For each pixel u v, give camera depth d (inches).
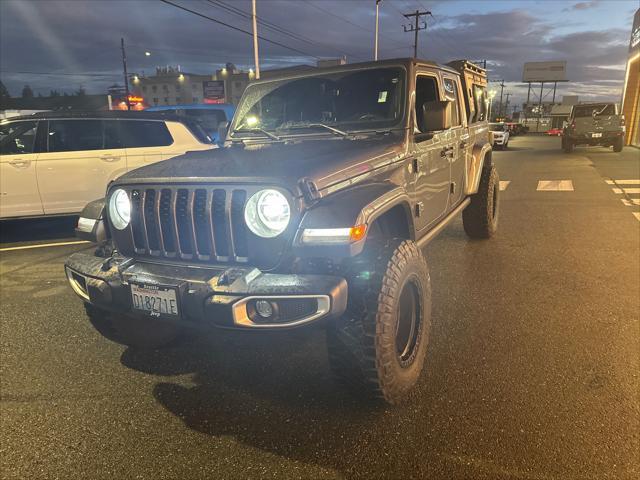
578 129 834.8
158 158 290.0
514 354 127.7
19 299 183.9
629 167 583.5
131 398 114.1
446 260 219.3
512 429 96.7
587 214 316.8
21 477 88.7
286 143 135.6
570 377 115.2
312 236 89.4
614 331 139.3
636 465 85.7
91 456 93.9
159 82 4042.8
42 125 274.1
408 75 137.8
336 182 99.1
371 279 97.6
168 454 93.8
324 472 87.4
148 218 105.9
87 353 137.9
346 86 144.1
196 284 94.6
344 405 108.3
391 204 106.8
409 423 100.3
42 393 117.0
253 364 129.0
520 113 3361.2
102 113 284.0
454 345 134.2
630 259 211.2
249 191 93.8
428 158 145.9
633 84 1145.4
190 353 136.3
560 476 83.7
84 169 277.4
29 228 331.3
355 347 97.1
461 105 189.3
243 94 161.3
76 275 114.2
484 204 242.1
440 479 84.4
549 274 194.4
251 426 101.9
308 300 88.4
